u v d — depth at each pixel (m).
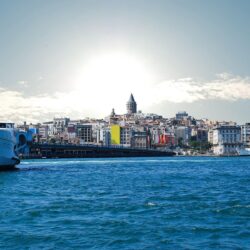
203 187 61.97
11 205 43.38
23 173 98.81
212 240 28.53
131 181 74.38
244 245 27.38
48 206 42.09
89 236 29.64
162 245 27.47
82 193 54.53
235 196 50.03
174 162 187.38
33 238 29.12
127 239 28.83
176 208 40.47
